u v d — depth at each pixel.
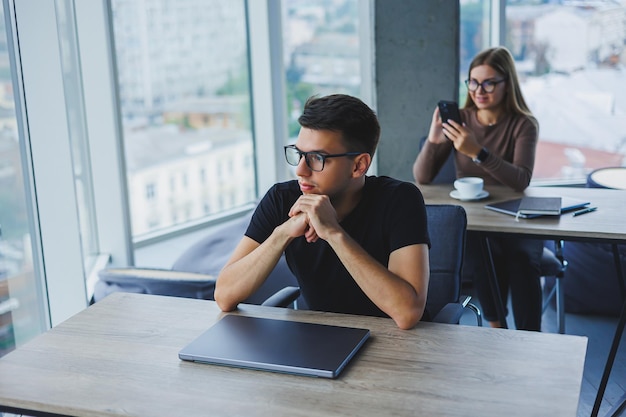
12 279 2.60
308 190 1.89
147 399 1.47
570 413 1.36
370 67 4.54
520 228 2.66
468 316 3.74
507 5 4.75
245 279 1.91
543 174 5.02
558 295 3.17
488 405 1.39
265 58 4.75
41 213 2.94
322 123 1.82
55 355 1.69
